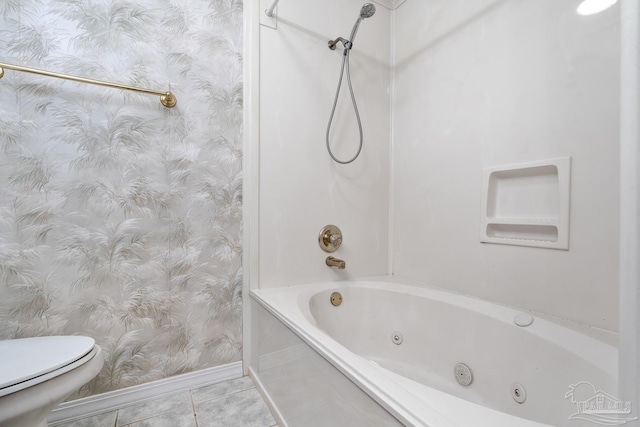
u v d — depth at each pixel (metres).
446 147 1.45
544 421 0.86
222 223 1.41
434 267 1.52
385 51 1.80
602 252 0.91
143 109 1.24
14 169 1.04
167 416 1.16
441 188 1.48
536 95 1.07
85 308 1.14
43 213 1.08
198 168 1.35
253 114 1.41
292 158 1.52
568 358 0.83
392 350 1.44
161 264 1.28
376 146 1.77
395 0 1.79
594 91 0.92
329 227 1.60
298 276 1.53
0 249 1.02
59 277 1.10
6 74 1.03
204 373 1.37
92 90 1.14
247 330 1.46
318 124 1.59
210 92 1.37
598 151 0.91
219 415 1.17
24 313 1.05
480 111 1.28
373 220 1.76
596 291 0.92
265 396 1.25
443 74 1.47
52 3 1.09
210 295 1.38
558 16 1.01
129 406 1.21
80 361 0.83
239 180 1.45
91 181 1.15
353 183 1.69
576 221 0.96
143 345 1.25
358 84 1.71
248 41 1.44
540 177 1.08
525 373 0.95
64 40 1.10
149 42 1.25
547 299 1.04
